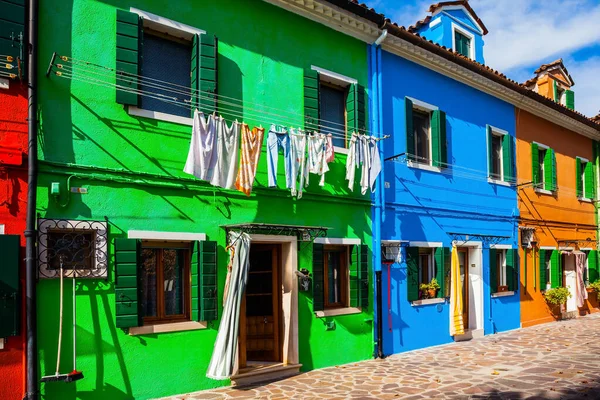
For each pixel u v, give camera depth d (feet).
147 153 22.48
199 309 23.21
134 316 21.04
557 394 22.63
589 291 53.88
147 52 23.58
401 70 34.96
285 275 27.22
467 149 39.93
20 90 19.47
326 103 31.09
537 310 46.14
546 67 55.83
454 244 37.17
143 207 22.16
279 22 28.17
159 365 21.98
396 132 33.99
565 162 52.24
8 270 18.35
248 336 27.86
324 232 28.53
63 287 19.77
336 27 30.73
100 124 21.26
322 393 22.95
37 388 18.75
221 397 22.18
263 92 27.04
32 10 19.67
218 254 24.38
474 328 39.55
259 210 26.17
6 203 18.78
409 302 33.63
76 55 20.88
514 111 45.55
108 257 20.90
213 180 22.61
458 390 23.45
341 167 30.30
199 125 22.31
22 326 18.80
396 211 33.47
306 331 27.55
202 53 24.25
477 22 46.96
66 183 20.16
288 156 25.88
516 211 44.34
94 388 20.22
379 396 22.49
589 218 55.21
